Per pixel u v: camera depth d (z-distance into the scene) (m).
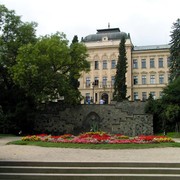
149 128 44.00
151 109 44.72
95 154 17.09
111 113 45.59
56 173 12.52
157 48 82.25
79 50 45.81
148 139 22.81
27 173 12.53
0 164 13.38
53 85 43.25
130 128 44.44
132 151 18.69
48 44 42.16
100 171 12.55
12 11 46.38
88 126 45.81
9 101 43.38
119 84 61.44
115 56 80.75
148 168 12.70
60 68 45.16
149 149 19.83
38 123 45.78
